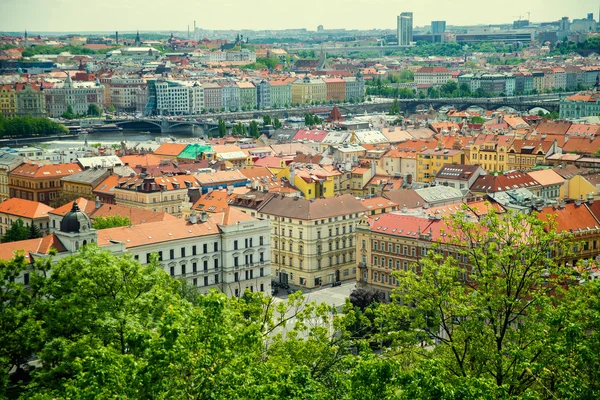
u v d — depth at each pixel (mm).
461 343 159125
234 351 141625
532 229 161875
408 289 169250
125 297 177750
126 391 127875
